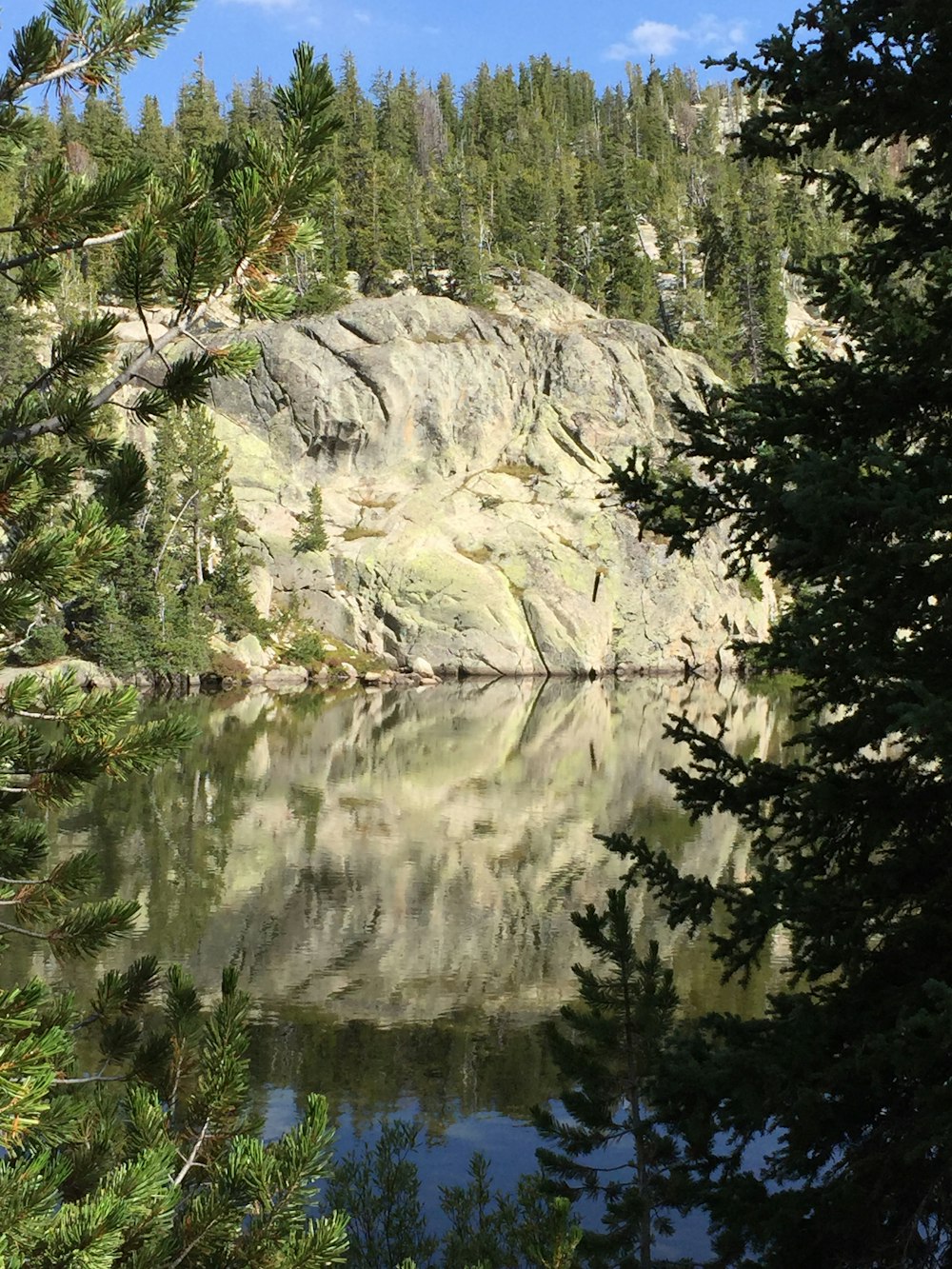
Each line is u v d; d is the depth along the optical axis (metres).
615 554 94.88
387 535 91.50
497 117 174.38
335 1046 18.22
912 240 7.65
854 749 7.03
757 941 7.75
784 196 141.88
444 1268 8.59
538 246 130.38
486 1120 15.48
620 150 143.50
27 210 4.75
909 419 7.69
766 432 7.66
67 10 4.85
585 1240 8.32
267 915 25.27
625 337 106.94
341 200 115.69
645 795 40.41
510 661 90.12
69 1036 5.45
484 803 38.84
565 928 24.91
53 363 5.04
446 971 22.05
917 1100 5.67
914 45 6.73
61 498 5.04
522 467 99.50
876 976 6.97
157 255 4.67
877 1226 6.25
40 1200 4.22
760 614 100.25
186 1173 5.31
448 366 97.12
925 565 6.21
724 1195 6.78
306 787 40.84
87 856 5.48
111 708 4.94
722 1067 6.45
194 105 123.88
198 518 82.31
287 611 87.94
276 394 94.00
